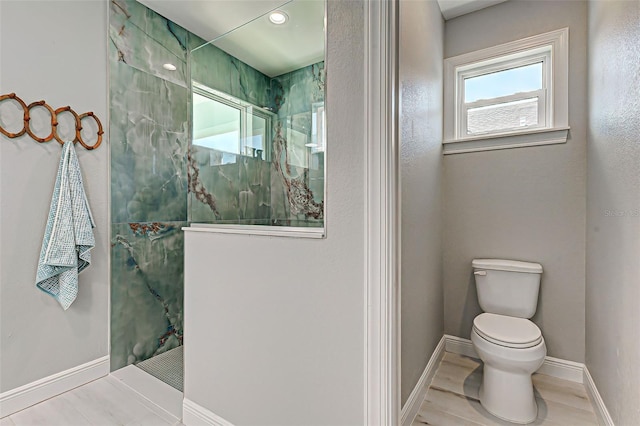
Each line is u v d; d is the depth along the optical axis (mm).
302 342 1175
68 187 1736
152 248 2256
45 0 1726
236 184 1581
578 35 1874
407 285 1431
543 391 1779
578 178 1864
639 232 1083
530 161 2002
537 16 1995
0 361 1589
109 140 2006
